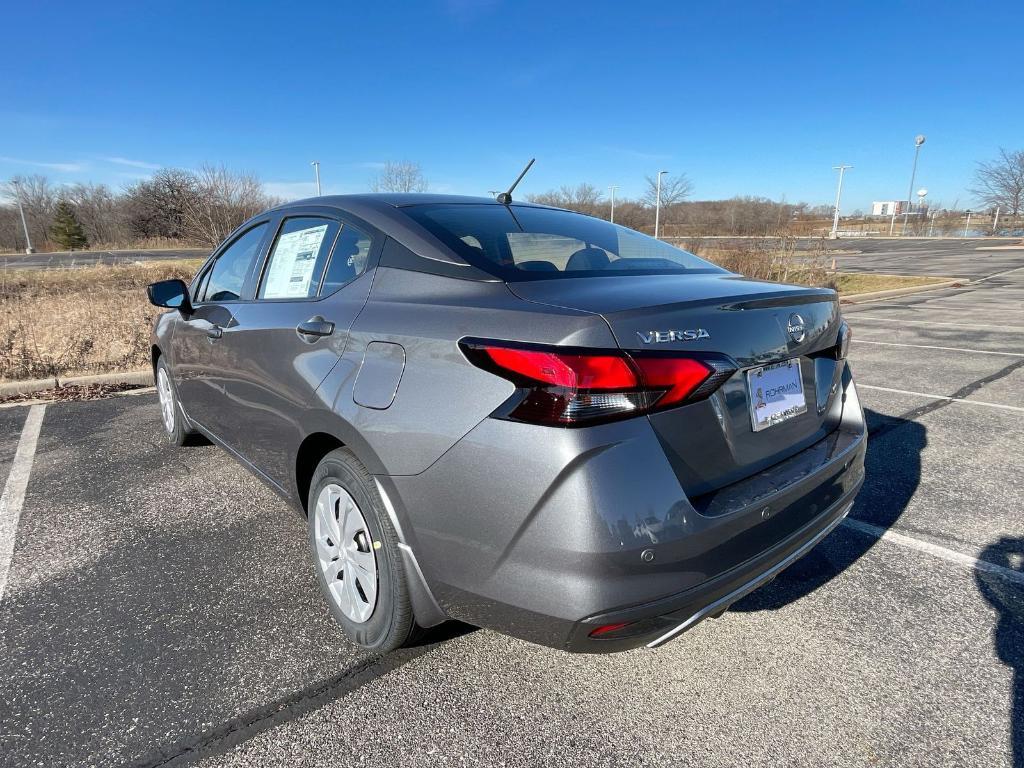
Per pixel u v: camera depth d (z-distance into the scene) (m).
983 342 8.56
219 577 2.78
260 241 3.12
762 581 1.94
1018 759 1.82
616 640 1.66
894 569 2.83
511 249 2.29
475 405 1.72
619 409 1.60
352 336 2.16
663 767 1.79
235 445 3.18
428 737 1.90
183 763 1.79
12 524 3.29
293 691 2.08
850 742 1.88
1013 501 3.51
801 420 2.21
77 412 5.45
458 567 1.79
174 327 3.81
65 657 2.24
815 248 17.89
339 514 2.28
